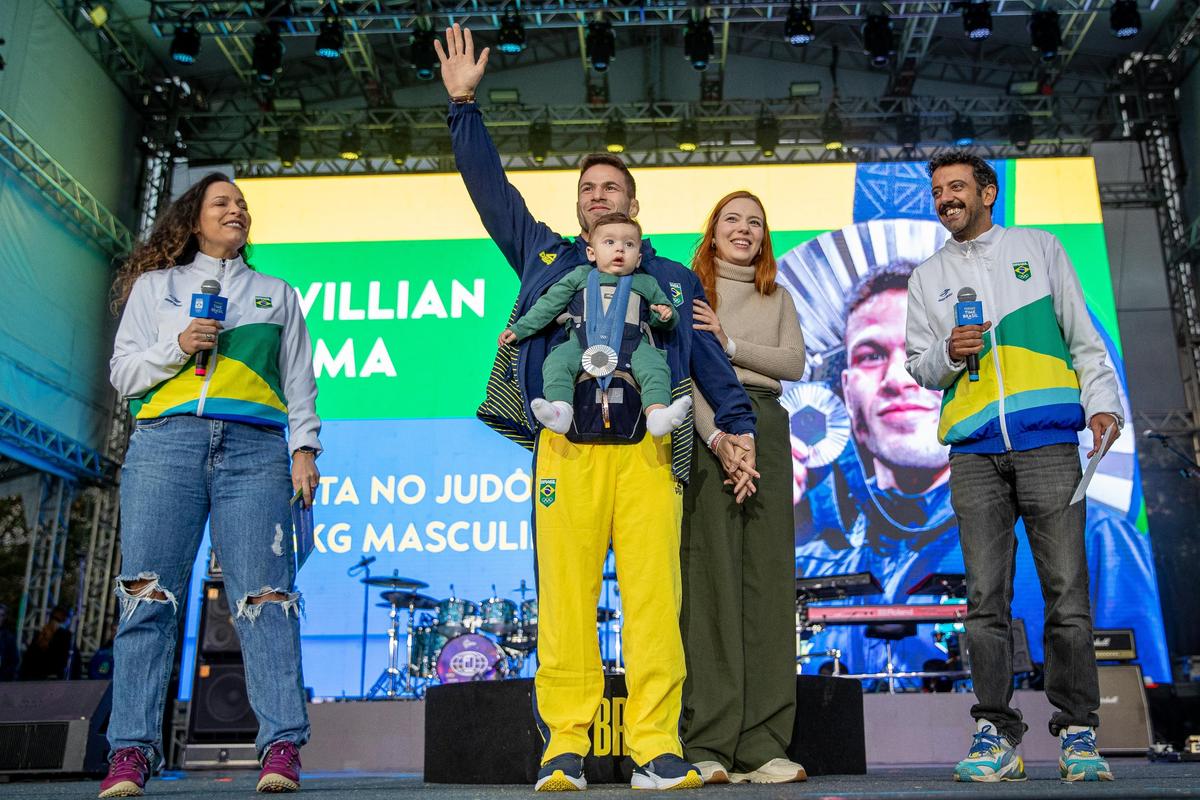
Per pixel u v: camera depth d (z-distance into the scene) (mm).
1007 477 2496
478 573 8539
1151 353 10516
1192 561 9961
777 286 2711
